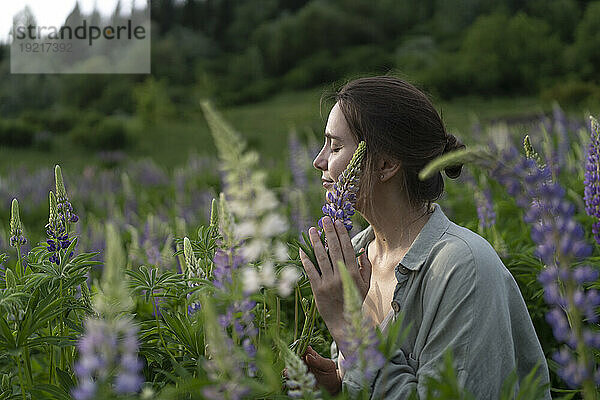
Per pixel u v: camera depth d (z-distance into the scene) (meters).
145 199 12.56
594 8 64.38
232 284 1.95
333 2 92.56
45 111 61.06
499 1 83.06
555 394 3.54
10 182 16.34
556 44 62.84
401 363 2.53
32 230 10.89
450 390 1.76
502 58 61.56
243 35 94.00
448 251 2.56
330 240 2.62
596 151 3.42
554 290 1.85
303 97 69.50
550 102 43.81
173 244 5.12
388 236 2.89
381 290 2.89
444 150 2.94
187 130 52.03
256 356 1.96
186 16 96.69
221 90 75.44
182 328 2.59
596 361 2.60
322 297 2.58
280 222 1.86
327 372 2.82
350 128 2.81
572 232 1.81
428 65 70.44
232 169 1.79
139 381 1.67
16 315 2.45
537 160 3.43
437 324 2.49
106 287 1.65
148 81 62.00
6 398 2.62
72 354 2.75
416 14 91.06
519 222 5.42
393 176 2.81
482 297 2.45
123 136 44.91
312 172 10.60
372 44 85.94
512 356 2.43
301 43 83.81
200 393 1.95
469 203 6.57
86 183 15.59
